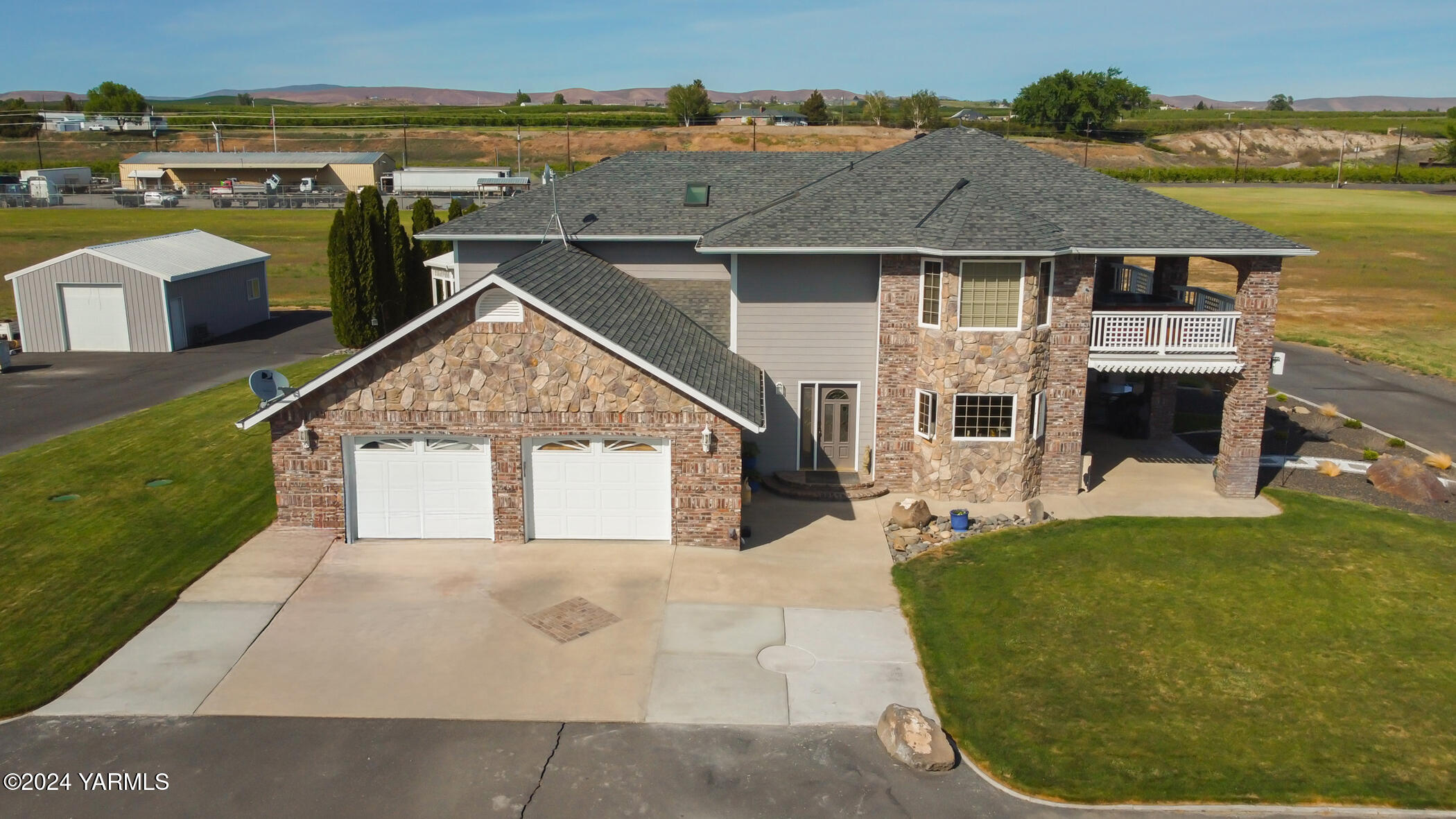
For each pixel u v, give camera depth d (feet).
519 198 82.99
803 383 74.38
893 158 82.99
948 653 48.91
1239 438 71.77
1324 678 46.57
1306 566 59.57
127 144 468.75
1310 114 650.43
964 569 59.26
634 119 478.18
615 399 59.88
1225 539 64.03
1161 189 335.67
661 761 39.60
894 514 66.13
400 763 39.11
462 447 61.36
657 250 77.30
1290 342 139.64
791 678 46.42
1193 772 39.24
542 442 61.57
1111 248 67.56
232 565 57.82
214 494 67.72
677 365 61.11
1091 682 46.14
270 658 47.29
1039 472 72.84
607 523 62.75
